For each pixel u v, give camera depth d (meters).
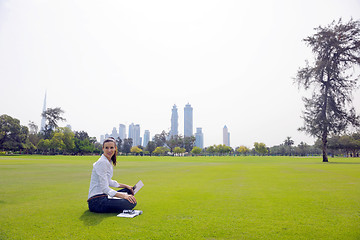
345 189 7.56
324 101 35.03
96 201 4.34
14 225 3.66
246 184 9.02
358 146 79.69
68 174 13.73
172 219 4.00
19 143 84.50
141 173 14.79
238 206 5.02
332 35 34.41
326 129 34.09
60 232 3.33
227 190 7.43
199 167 21.66
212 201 5.59
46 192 7.08
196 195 6.46
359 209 4.71
